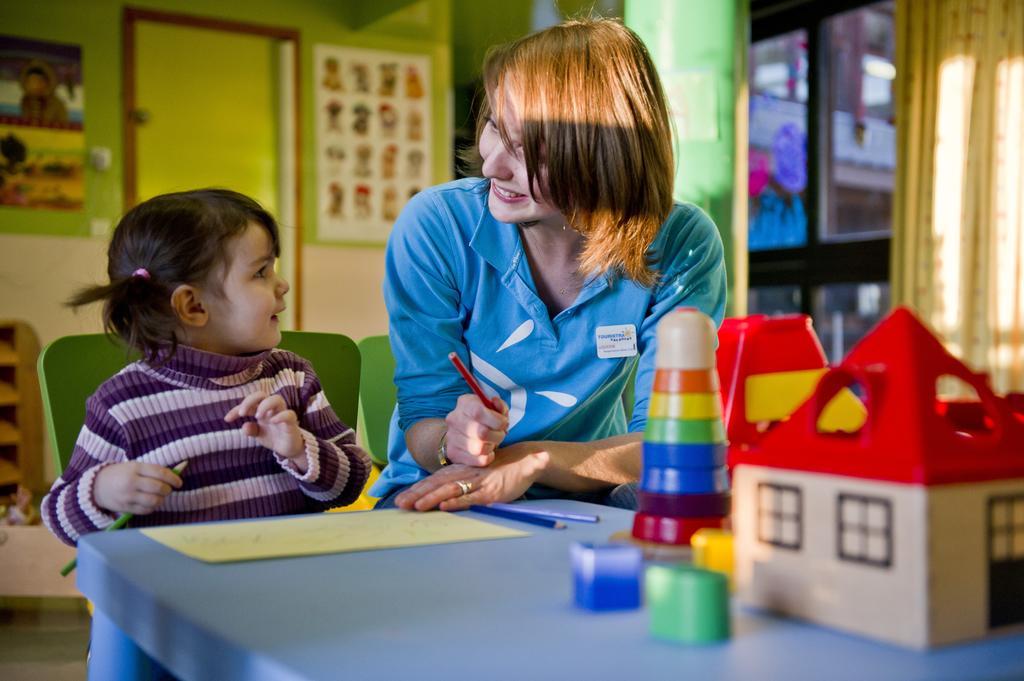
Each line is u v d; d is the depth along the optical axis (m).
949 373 0.53
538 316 1.43
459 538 0.86
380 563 0.76
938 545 0.50
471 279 1.45
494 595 0.65
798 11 6.04
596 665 0.49
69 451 1.37
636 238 1.33
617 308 1.45
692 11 2.05
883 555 0.52
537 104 1.23
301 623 0.58
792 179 6.13
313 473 1.29
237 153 5.60
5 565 2.65
